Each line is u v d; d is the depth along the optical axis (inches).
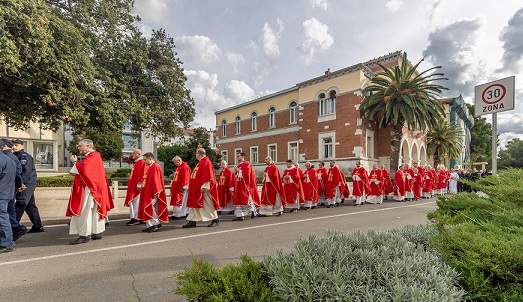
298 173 489.7
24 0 292.2
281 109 1130.0
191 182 325.4
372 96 810.2
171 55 544.4
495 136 203.5
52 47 334.0
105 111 407.5
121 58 458.9
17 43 299.3
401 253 106.3
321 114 983.0
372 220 375.2
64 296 145.9
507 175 179.9
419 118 791.7
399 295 75.4
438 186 828.6
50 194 549.3
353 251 109.7
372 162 918.4
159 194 303.4
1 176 221.8
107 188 273.9
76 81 363.3
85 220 248.8
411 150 1059.3
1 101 397.1
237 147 1321.4
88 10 428.8
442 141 1182.3
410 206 550.0
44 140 1169.4
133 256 211.8
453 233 105.7
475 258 90.3
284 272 91.6
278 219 384.5
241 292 90.4
